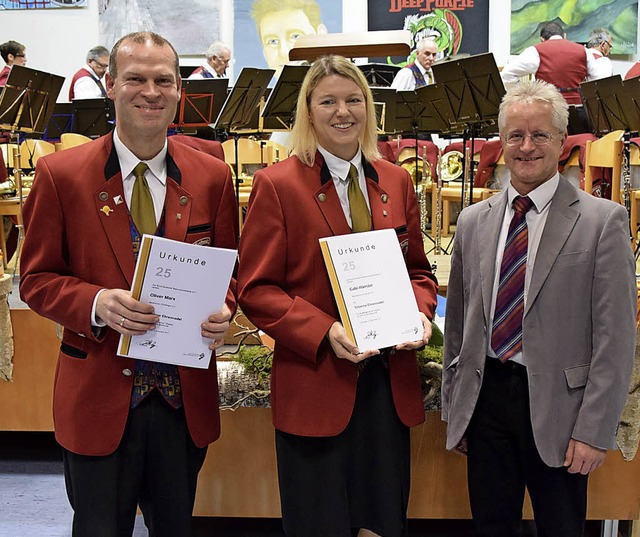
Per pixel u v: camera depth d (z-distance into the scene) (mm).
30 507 2721
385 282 1689
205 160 1722
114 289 1553
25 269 1639
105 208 1598
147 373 1655
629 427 2307
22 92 3842
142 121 1553
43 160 1647
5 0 7441
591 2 7188
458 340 1936
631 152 4250
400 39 2928
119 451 1654
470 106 3674
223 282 1553
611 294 1645
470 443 1885
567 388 1710
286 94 3799
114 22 7434
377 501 1789
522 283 1747
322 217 1707
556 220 1721
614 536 2434
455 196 4898
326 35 2996
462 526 2633
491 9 7320
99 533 1634
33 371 3000
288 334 1668
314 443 1766
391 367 1774
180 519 1715
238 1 7352
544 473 1783
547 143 1688
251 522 2670
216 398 1767
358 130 1713
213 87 4168
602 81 3730
